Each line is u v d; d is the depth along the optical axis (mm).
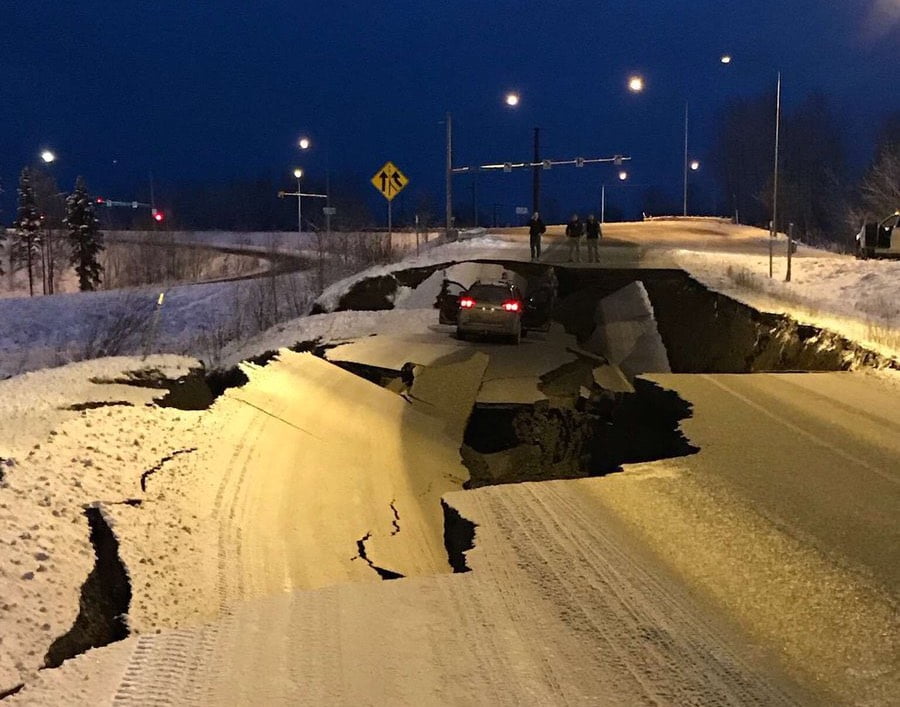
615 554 6531
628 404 15398
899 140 66000
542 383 19203
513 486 8617
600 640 5027
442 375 18516
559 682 4520
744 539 6836
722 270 30641
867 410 12102
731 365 20828
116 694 4379
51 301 47688
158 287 53406
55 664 4996
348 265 42344
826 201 74000
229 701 4312
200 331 38531
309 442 11891
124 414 9773
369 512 9898
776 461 9375
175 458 9062
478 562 6434
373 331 24062
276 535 8227
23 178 89500
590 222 35500
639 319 26969
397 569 8203
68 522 6648
